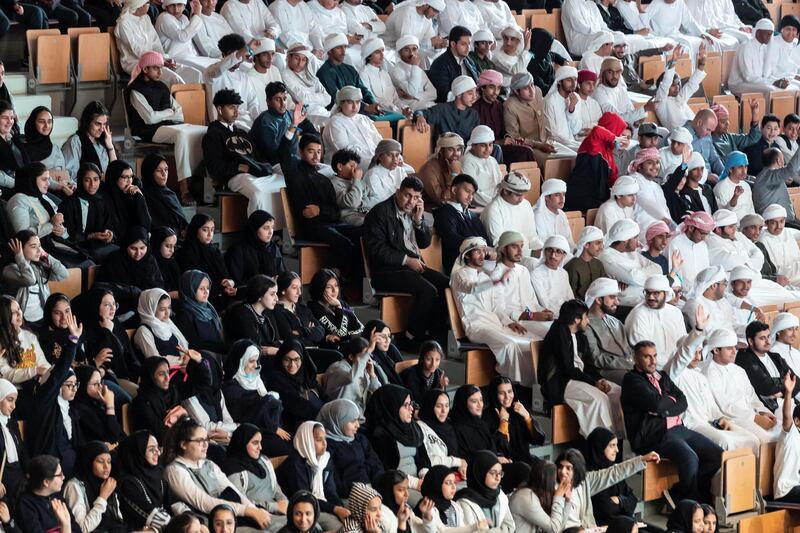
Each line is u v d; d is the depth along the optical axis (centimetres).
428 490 2523
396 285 3153
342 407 2627
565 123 3959
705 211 3812
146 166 3219
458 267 3130
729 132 4444
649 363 2923
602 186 3734
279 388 2728
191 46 3909
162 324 2747
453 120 3819
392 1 4569
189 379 2598
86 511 2288
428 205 3481
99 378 2506
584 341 3061
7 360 2519
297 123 3388
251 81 3731
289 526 2306
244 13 4053
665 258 3503
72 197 3036
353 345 2786
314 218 3269
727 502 2872
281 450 2612
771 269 3788
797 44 4741
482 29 4153
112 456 2369
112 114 3756
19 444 2391
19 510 2191
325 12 4228
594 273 3331
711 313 3362
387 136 3750
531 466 2741
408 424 2695
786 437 2966
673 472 2931
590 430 2944
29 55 3622
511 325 3112
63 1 3934
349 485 2606
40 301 2750
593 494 2805
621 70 4166
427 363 2881
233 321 2852
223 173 3388
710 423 3050
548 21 4656
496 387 2880
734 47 4912
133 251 2895
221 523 2247
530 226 3425
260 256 3103
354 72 3903
